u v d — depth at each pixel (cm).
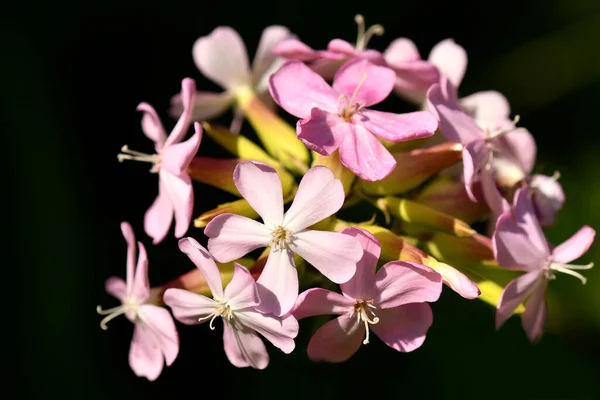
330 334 34
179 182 35
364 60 35
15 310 41
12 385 41
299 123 34
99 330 42
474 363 42
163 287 36
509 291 34
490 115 38
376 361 42
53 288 41
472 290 33
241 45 40
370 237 33
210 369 42
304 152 36
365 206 40
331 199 33
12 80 42
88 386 41
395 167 35
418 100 38
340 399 41
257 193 33
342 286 33
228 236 33
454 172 36
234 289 33
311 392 41
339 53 36
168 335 35
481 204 36
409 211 35
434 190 36
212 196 42
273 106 40
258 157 36
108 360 42
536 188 37
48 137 42
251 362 34
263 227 33
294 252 33
